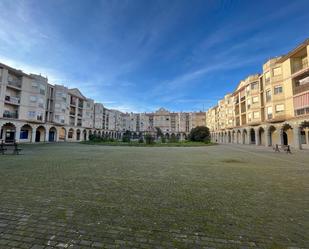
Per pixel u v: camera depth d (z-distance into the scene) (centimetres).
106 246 302
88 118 6644
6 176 773
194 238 326
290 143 3117
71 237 326
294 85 2764
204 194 562
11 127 3712
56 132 4841
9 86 3544
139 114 11081
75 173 846
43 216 405
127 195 548
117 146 3030
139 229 354
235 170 950
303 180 744
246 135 4384
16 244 305
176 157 1511
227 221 389
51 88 4844
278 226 369
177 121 10838
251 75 3947
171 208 454
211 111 8194
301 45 2509
